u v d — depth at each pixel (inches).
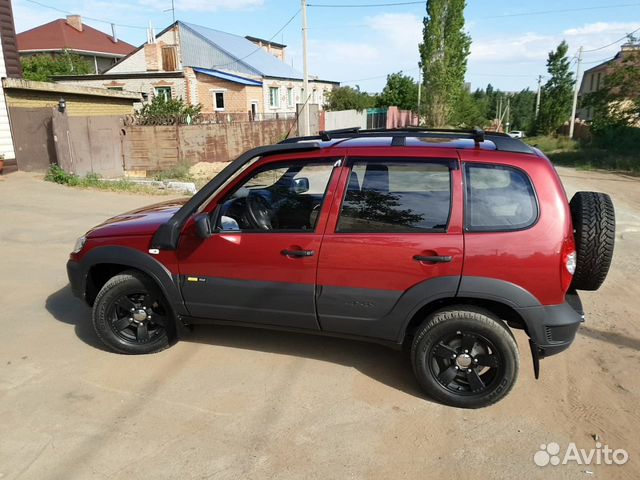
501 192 129.6
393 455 117.9
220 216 150.4
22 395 140.1
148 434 124.1
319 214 141.0
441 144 141.0
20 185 462.6
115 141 646.5
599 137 1179.3
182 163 698.2
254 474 111.2
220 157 809.5
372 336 142.7
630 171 802.8
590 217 131.6
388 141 147.0
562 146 1314.0
